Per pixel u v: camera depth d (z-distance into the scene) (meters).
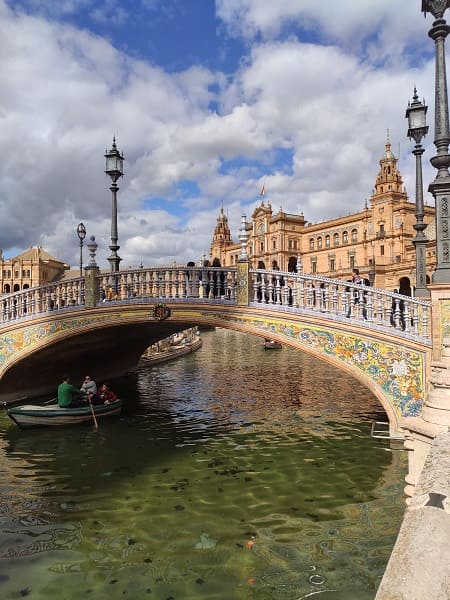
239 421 12.53
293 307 10.35
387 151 72.94
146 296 11.86
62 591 5.18
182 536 6.37
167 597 5.04
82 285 12.41
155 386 18.58
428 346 9.01
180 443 10.68
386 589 1.82
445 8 8.16
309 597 4.95
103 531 6.56
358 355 9.73
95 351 17.47
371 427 11.41
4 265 95.44
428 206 71.44
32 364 14.53
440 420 4.09
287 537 6.25
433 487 2.60
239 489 7.95
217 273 11.29
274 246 94.06
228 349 36.94
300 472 8.64
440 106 8.37
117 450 10.25
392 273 67.12
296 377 20.31
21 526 6.74
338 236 81.88
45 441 10.94
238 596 5.02
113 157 13.91
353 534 6.28
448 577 1.81
